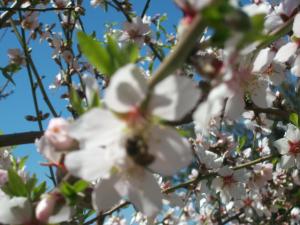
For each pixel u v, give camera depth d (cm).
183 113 9
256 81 15
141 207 10
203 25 8
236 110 14
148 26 30
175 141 9
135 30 30
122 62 10
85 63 34
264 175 28
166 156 9
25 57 29
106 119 9
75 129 9
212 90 8
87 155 9
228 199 26
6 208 11
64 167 10
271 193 36
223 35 8
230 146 29
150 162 9
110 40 10
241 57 14
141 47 30
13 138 20
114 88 9
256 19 8
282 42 19
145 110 9
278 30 13
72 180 10
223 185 25
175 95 9
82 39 10
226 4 8
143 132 9
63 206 10
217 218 42
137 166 9
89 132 9
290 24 13
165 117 9
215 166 25
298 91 25
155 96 9
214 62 9
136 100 9
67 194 10
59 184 10
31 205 11
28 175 18
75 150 10
